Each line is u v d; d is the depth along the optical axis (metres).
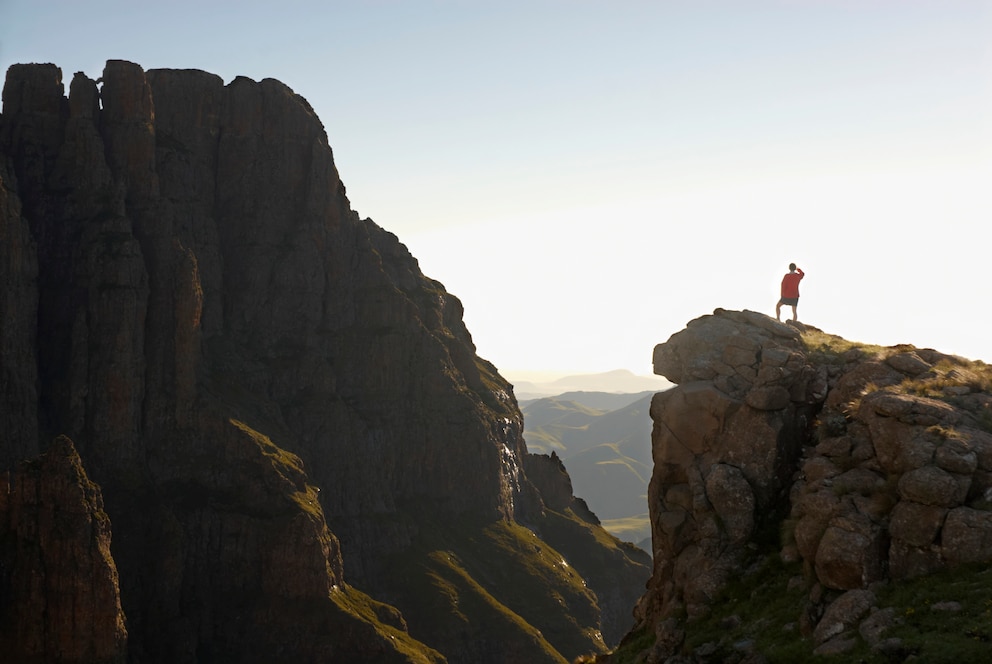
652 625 54.84
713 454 51.97
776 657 40.12
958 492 39.91
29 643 176.88
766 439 50.41
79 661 178.12
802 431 51.09
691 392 53.00
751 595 46.06
